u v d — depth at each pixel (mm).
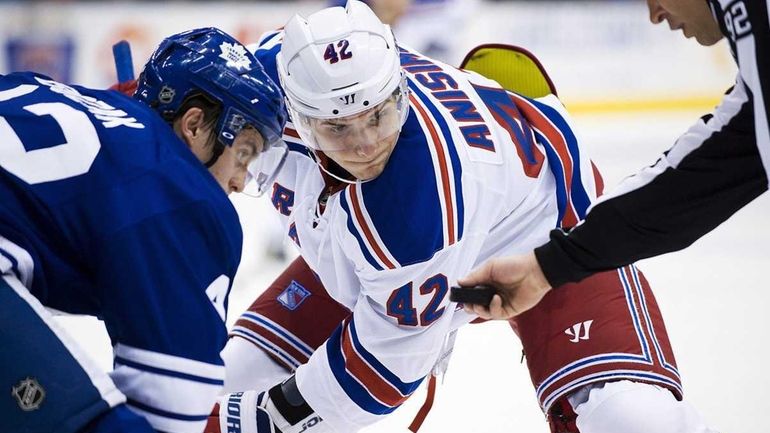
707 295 15656
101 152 6535
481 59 9656
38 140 6500
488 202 7953
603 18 26453
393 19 15727
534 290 7098
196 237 6508
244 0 26172
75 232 6445
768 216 19766
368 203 7555
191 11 26047
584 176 8820
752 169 6266
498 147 8086
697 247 18141
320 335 9883
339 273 8344
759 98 5824
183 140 7016
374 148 7336
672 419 8109
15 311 6203
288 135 8523
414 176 7461
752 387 12242
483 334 14344
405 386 8469
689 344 13703
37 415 6102
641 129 26062
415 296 7883
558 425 8844
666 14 7047
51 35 25859
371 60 7219
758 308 15000
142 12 25953
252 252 18188
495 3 26344
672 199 6480
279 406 8664
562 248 6879
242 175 7320
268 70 8930
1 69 26000
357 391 8430
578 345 8578
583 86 26719
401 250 7582
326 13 7527
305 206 8516
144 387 6363
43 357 6145
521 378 12742
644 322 8711
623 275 8922
